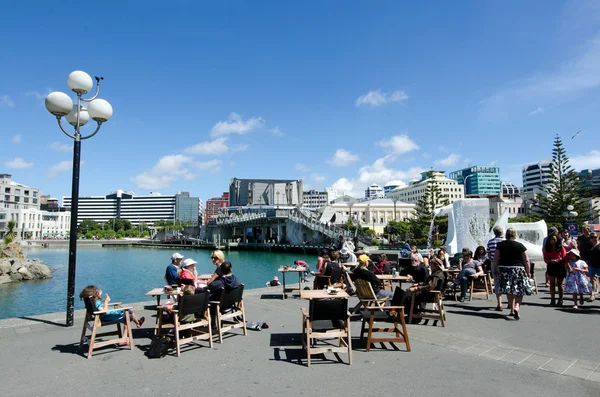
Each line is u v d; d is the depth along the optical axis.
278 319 9.23
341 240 22.50
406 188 177.62
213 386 5.15
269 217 99.62
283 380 5.34
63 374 5.61
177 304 7.21
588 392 4.86
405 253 18.75
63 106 8.72
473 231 20.98
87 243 136.00
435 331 7.91
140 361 6.18
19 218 144.00
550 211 56.25
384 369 5.75
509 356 6.29
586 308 10.16
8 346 7.03
